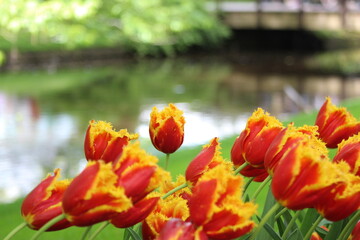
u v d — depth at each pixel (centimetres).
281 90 2658
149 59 4044
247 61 4044
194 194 94
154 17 3856
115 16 3656
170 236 91
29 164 1329
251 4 5000
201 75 3162
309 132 122
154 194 102
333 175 98
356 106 1189
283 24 4628
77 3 2639
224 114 2052
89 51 3616
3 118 1861
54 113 1975
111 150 115
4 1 2470
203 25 4388
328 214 103
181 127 142
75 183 90
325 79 3097
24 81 2758
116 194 88
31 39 3322
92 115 1967
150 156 92
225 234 92
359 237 124
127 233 128
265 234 127
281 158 104
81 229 487
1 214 588
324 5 4838
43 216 100
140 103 2227
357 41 5147
